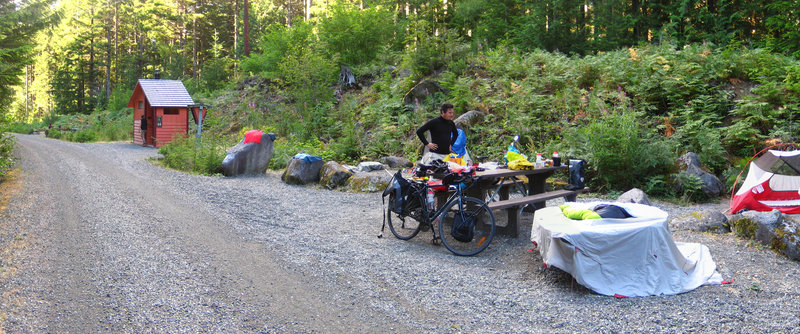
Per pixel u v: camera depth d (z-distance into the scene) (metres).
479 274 4.79
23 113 57.03
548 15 18.94
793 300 4.02
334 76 19.73
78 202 7.94
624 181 9.62
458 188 5.64
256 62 23.97
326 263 5.09
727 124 10.88
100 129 29.62
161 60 55.03
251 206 8.11
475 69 15.48
